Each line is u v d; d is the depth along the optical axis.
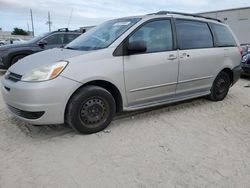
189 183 2.50
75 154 3.00
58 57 3.42
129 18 4.15
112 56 3.52
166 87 4.18
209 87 4.98
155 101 4.17
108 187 2.42
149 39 3.91
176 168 2.75
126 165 2.79
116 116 4.25
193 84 4.61
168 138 3.47
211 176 2.62
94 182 2.49
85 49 3.69
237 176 2.62
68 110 3.30
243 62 8.12
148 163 2.83
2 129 3.65
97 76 3.37
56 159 2.88
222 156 3.02
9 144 3.21
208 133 3.67
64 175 2.59
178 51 4.21
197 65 4.53
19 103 3.12
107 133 3.57
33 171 2.64
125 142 3.32
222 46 5.07
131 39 3.70
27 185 2.42
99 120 3.54
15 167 2.71
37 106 3.05
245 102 5.33
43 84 3.05
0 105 4.78
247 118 4.34
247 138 3.53
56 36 8.85
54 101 3.12
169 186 2.45
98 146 3.20
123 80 3.62
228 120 4.22
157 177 2.58
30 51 8.43
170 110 4.64
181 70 4.29
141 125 3.90
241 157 3.01
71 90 3.20
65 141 3.32
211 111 4.66
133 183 2.48
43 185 2.42
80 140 3.35
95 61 3.38
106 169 2.71
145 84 3.88
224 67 5.09
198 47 4.58
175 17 4.33
